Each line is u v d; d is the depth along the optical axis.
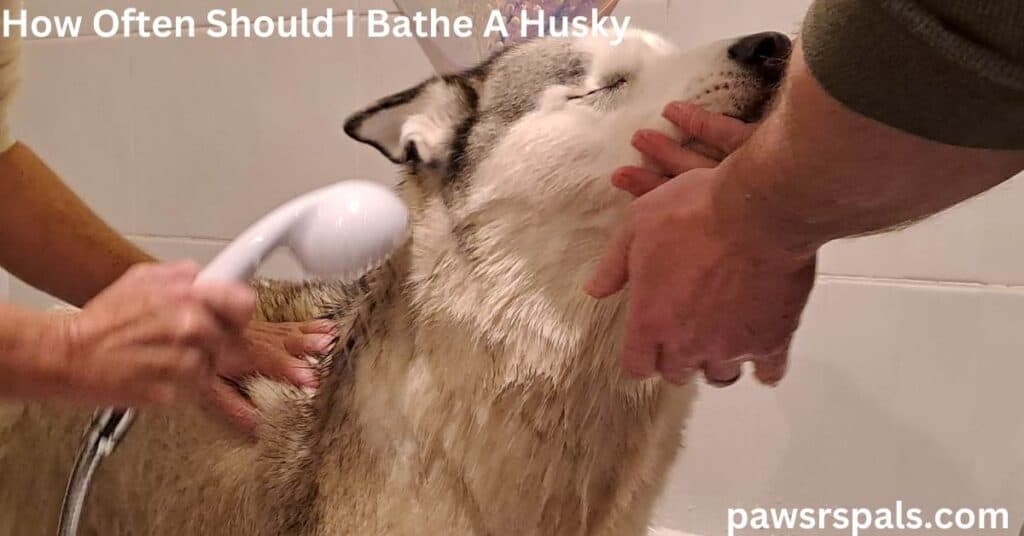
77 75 1.74
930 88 0.46
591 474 0.86
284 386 0.94
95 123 1.73
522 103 0.86
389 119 0.92
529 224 0.83
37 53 1.78
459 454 0.83
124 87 1.68
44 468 0.99
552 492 0.85
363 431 0.85
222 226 1.61
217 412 0.92
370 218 0.67
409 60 1.37
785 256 0.63
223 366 0.92
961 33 0.43
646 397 0.85
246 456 0.91
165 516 0.94
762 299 0.67
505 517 0.84
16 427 1.01
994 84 0.44
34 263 0.99
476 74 0.94
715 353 0.71
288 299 1.09
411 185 0.92
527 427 0.84
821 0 0.51
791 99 0.54
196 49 1.59
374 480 0.83
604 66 0.83
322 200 0.67
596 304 0.82
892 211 0.56
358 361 0.88
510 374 0.83
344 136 1.45
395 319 0.86
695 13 1.17
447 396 0.83
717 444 1.23
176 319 0.59
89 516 0.97
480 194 0.85
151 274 0.61
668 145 0.76
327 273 0.67
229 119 1.57
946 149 0.49
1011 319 1.04
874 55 0.47
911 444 1.11
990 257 1.04
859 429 1.14
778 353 0.74
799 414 1.17
